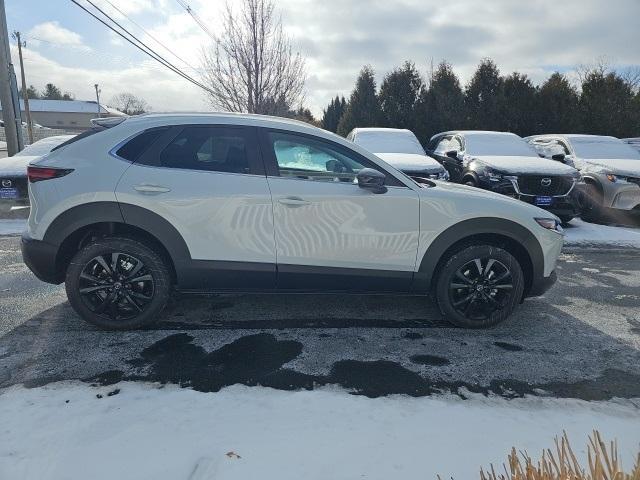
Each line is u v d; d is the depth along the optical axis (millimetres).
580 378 3150
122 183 3477
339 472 2086
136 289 3674
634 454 2277
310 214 3592
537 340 3762
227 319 4035
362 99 23000
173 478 2035
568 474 1706
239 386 2918
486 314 3918
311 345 3566
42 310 4168
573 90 19422
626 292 5070
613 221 8984
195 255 3578
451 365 3293
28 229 3645
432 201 3701
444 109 19188
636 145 12070
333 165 3695
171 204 3494
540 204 7762
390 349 3533
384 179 3549
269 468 2102
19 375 3018
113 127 3650
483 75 19281
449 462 2178
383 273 3748
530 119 18469
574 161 9414
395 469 2115
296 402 2721
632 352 3578
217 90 15766
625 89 19281
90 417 2510
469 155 8961
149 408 2617
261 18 15070
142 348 3445
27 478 2031
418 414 2617
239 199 3535
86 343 3512
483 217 3738
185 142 3607
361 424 2492
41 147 9266
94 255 3576
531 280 4008
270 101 15523
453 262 3801
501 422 2557
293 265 3656
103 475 2051
